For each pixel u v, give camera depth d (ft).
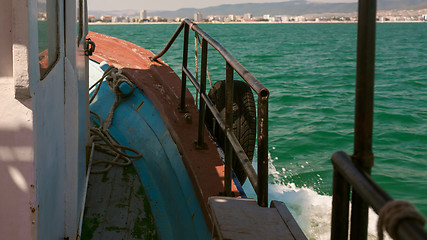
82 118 11.16
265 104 6.61
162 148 14.11
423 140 32.58
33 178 5.39
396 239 2.76
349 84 57.98
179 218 10.73
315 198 20.65
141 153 15.10
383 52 118.52
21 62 5.04
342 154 3.99
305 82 60.08
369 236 16.21
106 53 21.54
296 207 19.60
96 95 20.03
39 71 5.64
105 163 14.32
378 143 32.04
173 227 10.87
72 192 8.83
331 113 40.50
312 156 28.17
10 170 5.33
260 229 5.78
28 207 5.45
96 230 10.77
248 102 12.75
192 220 10.05
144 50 23.00
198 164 10.91
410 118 38.91
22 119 5.23
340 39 198.08
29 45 5.04
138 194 12.53
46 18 6.43
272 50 120.78
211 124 14.14
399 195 22.81
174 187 11.88
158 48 102.94
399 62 90.33
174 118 13.92
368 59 3.79
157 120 15.87
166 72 18.61
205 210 9.31
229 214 6.21
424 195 22.59
